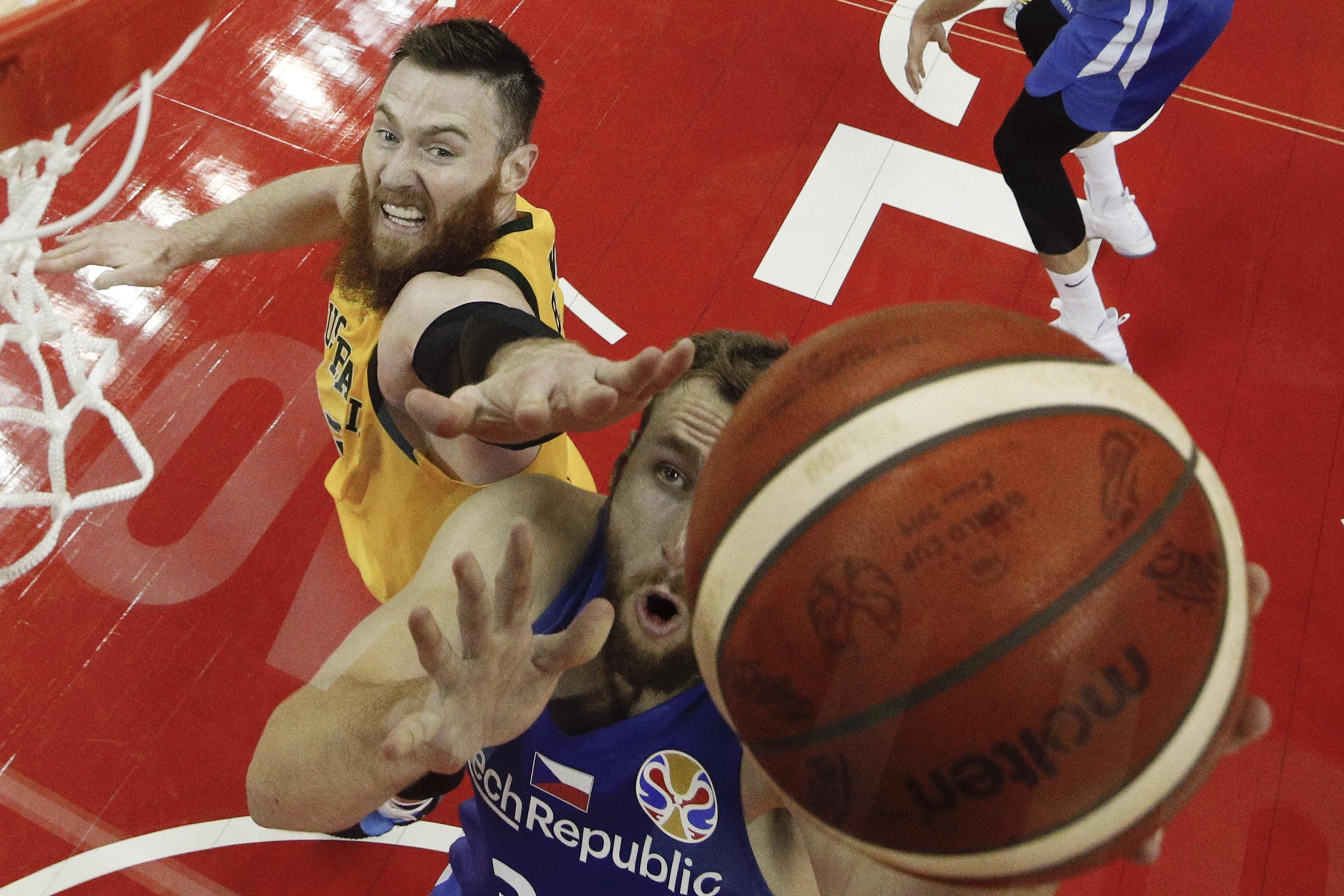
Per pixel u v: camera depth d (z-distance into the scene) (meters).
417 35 1.71
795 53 3.51
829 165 3.23
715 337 1.26
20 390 2.46
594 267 2.96
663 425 1.22
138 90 1.17
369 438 1.75
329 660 1.26
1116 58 2.45
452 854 1.65
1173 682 0.72
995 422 0.76
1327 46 3.70
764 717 0.81
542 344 1.11
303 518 2.41
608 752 1.24
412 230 1.69
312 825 1.21
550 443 1.70
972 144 3.32
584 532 1.31
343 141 3.08
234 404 2.55
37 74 0.98
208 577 2.33
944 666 0.71
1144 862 0.92
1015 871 0.77
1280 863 2.19
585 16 3.54
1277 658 2.46
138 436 2.47
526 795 1.30
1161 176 3.30
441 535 1.34
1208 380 2.89
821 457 0.78
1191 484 0.78
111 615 2.30
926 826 0.76
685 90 3.38
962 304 0.88
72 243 2.18
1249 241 3.17
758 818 1.29
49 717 2.19
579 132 3.24
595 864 1.31
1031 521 0.72
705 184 3.16
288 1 3.38
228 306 2.70
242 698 2.23
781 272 2.99
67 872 2.04
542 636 0.92
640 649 1.23
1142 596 0.72
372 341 1.68
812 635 0.75
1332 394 2.88
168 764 2.16
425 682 1.11
